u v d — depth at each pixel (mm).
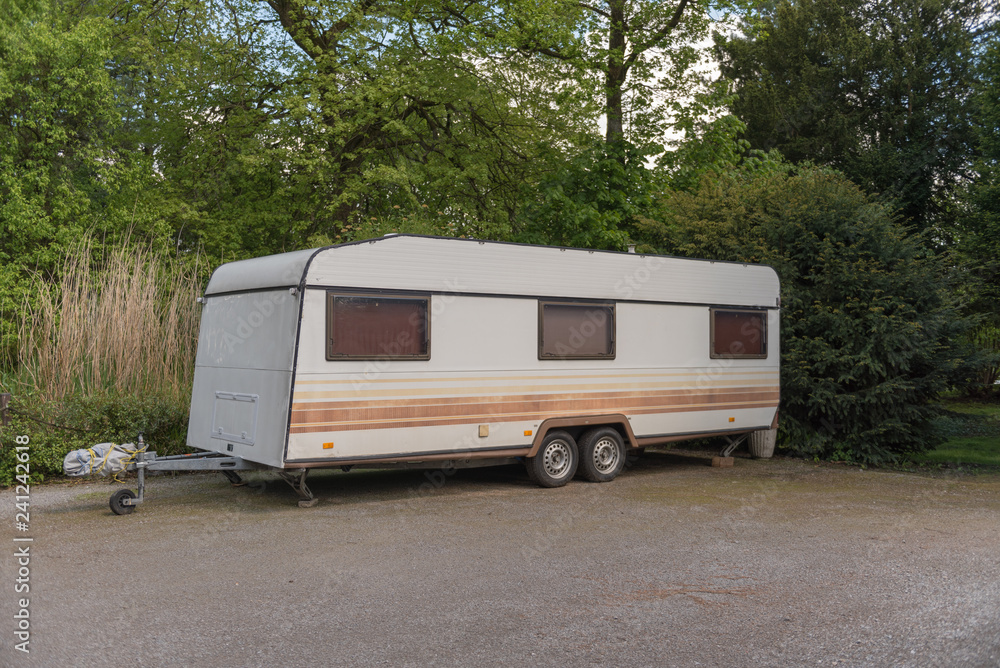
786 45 29734
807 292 11367
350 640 4246
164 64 17047
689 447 12648
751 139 29438
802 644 4230
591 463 9242
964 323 11297
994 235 18656
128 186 15789
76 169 15859
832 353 10969
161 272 11258
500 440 8500
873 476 10141
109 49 15594
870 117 28047
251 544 6207
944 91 27125
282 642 4207
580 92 17406
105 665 3904
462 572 5488
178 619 4535
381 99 16641
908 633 4391
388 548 6117
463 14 17594
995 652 4129
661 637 4316
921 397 11438
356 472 10047
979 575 5488
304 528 6773
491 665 3939
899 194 25578
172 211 15961
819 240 11508
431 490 8742
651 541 6398
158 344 10336
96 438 9164
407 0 16859
